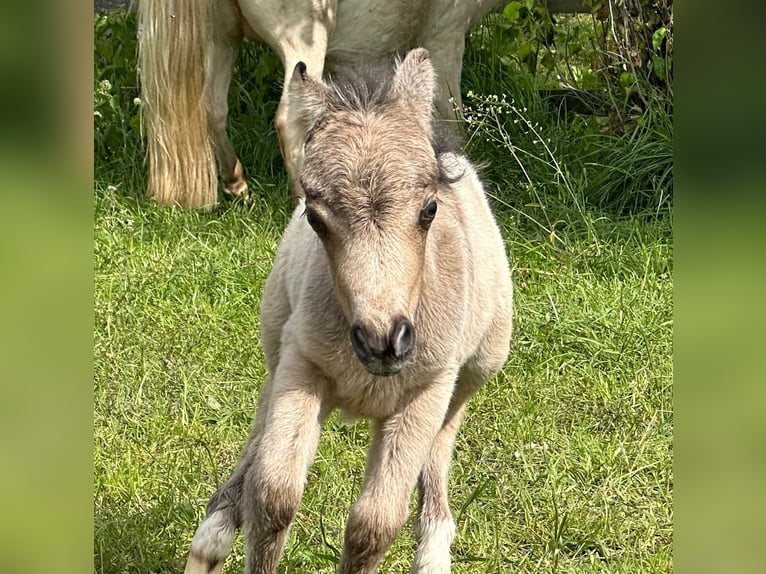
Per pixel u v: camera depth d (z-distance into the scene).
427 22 6.25
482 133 6.94
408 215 2.74
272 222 6.25
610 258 6.05
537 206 6.41
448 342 3.08
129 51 7.23
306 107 2.93
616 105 7.53
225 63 6.32
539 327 5.33
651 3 7.45
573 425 4.68
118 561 3.57
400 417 3.10
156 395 4.69
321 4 5.92
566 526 3.94
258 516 2.98
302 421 3.04
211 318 5.28
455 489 4.18
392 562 3.75
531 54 7.71
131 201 6.43
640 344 5.25
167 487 4.03
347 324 2.97
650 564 3.76
